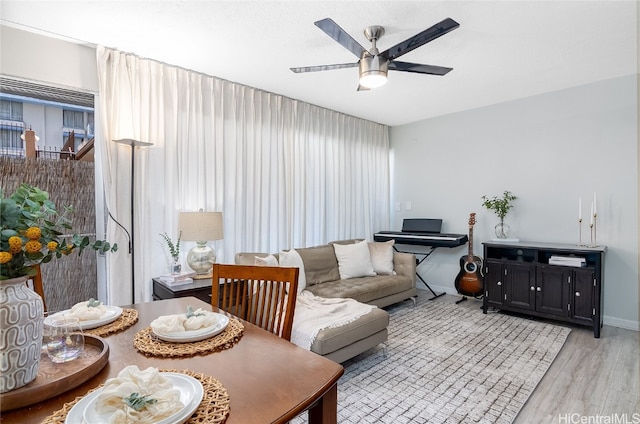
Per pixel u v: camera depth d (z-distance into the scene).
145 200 2.90
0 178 2.68
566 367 2.51
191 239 2.80
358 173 4.87
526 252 3.82
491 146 4.27
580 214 3.62
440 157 4.77
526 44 2.66
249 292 1.88
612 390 2.19
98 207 2.82
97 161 2.81
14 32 2.42
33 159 2.83
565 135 3.72
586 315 3.18
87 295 3.06
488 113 4.29
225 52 2.81
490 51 2.78
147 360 1.07
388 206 5.30
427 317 3.66
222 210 3.36
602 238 3.52
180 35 2.53
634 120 3.33
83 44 2.66
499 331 3.24
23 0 2.07
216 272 1.73
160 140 2.97
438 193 4.80
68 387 0.88
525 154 4.00
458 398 2.11
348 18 2.29
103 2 2.10
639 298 3.32
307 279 3.52
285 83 3.51
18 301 0.86
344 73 3.24
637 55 2.87
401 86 3.59
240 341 1.24
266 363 1.06
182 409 0.76
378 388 2.23
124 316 1.45
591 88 3.55
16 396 0.80
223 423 0.75
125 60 2.80
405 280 3.94
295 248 3.92
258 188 3.68
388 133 5.36
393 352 2.77
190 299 1.81
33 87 2.65
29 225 0.92
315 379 0.96
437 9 2.19
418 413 1.96
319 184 4.34
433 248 4.82
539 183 3.91
